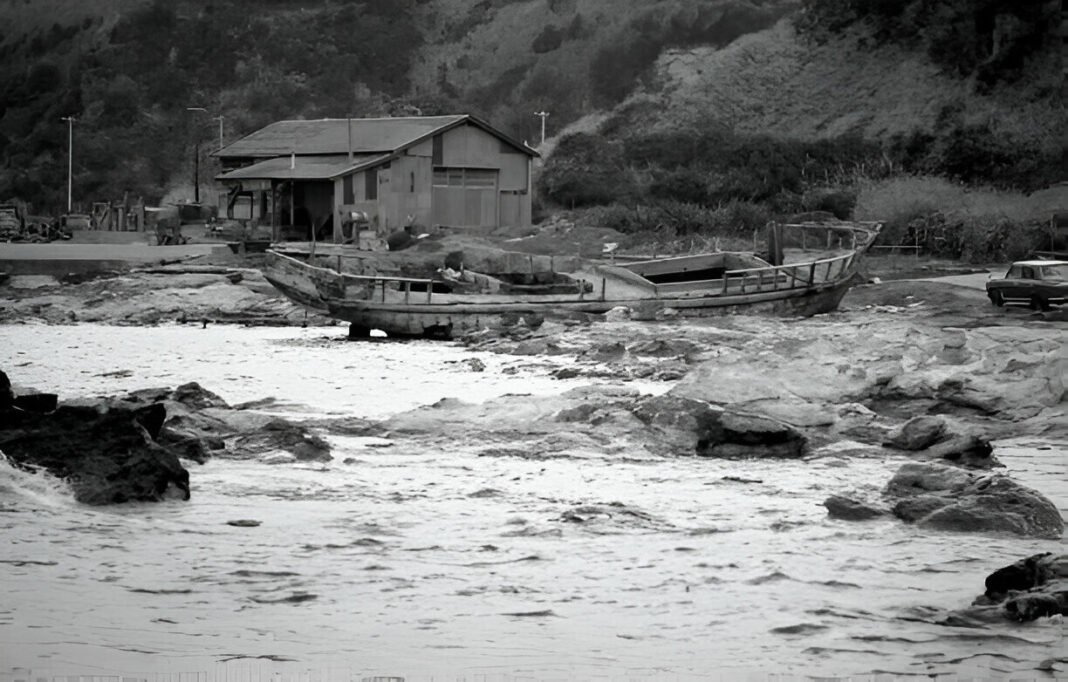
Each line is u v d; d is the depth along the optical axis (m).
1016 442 34.16
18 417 25.02
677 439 31.89
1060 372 36.72
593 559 21.55
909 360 37.94
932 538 23.28
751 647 17.39
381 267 76.69
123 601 18.67
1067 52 130.00
